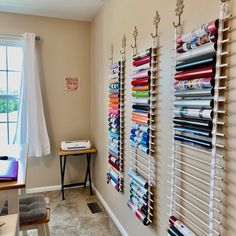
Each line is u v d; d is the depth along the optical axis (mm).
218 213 1167
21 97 3082
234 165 1071
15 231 1093
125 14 2191
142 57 1817
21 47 3189
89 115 3518
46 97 3289
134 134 1969
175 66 1412
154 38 1688
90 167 3543
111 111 2549
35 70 3109
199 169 1286
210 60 1148
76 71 3396
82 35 3377
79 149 3219
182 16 1395
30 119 3096
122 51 2273
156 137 1707
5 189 1288
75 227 2482
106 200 2863
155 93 1697
